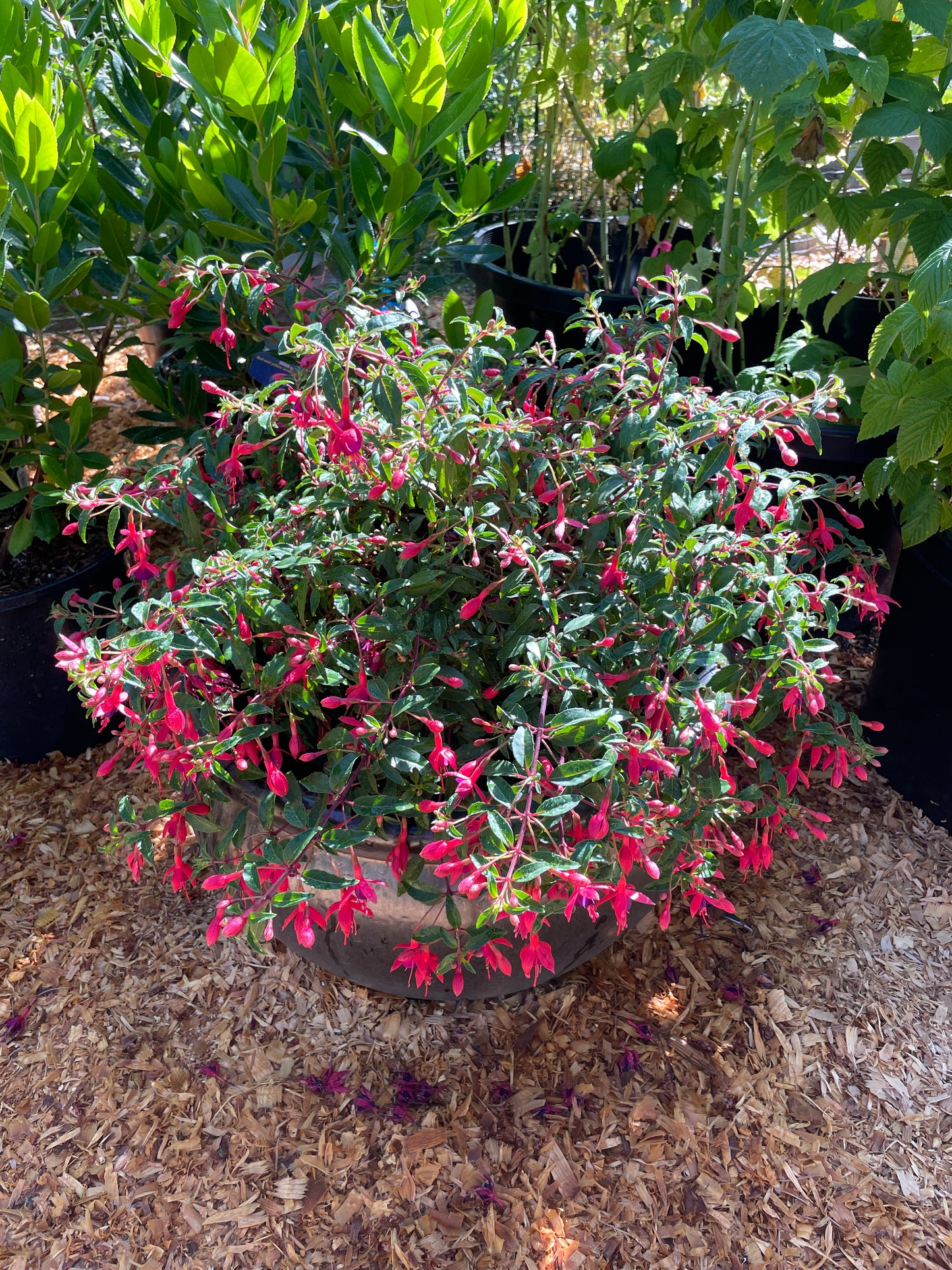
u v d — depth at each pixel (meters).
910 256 3.03
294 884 1.24
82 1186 1.69
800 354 2.50
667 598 1.46
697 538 1.52
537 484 1.59
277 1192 1.67
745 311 2.88
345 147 2.35
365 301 1.95
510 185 2.25
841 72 2.23
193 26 2.12
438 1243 1.59
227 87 1.76
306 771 1.68
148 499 1.53
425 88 1.76
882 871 2.26
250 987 2.01
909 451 2.02
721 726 1.28
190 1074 1.85
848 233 2.39
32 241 2.19
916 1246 1.60
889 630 2.44
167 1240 1.61
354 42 1.75
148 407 4.10
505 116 2.21
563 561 1.47
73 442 2.39
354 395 1.59
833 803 2.43
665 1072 1.85
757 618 1.49
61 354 4.45
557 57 3.14
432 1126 1.75
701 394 1.53
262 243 2.08
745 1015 1.95
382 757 1.33
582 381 1.60
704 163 2.95
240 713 1.42
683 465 1.42
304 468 1.69
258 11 1.79
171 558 1.70
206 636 1.33
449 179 2.67
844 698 2.69
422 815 1.42
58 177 2.20
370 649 1.47
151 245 2.54
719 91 3.86
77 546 2.70
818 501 2.70
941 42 2.26
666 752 1.25
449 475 1.47
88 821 2.41
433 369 1.52
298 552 1.39
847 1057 1.88
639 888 1.59
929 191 2.30
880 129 2.05
